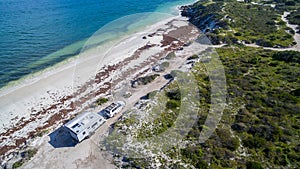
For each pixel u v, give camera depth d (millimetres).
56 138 22844
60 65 39000
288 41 39656
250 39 41719
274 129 19000
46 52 44312
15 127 25203
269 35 42938
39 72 37031
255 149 17828
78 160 19922
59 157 20469
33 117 26625
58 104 28594
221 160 17281
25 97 30422
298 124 19438
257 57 33562
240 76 28281
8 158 21156
